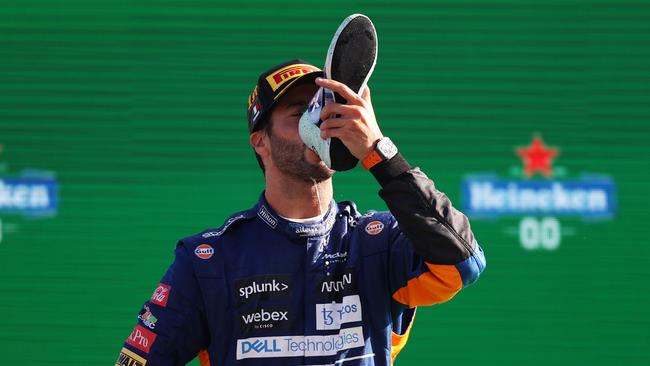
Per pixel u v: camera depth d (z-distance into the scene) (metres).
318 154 10.26
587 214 25.31
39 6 25.05
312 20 25.20
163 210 24.98
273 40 25.17
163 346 10.61
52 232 24.88
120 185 24.97
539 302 25.19
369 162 9.95
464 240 10.00
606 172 25.39
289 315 10.53
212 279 10.62
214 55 25.12
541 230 25.28
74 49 25.03
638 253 25.34
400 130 25.09
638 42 25.61
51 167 24.92
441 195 10.04
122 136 25.02
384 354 10.72
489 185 25.19
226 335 10.56
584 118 25.44
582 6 25.58
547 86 25.41
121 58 25.09
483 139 25.25
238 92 25.12
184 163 25.02
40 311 24.70
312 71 10.81
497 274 25.16
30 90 24.95
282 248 10.75
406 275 10.60
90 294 24.81
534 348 25.11
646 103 25.48
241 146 25.11
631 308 25.25
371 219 11.09
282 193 10.90
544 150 25.34
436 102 25.20
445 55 25.30
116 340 24.77
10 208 24.83
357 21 9.69
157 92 25.08
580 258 25.28
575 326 25.14
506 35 25.42
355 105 9.70
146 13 25.17
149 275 24.91
